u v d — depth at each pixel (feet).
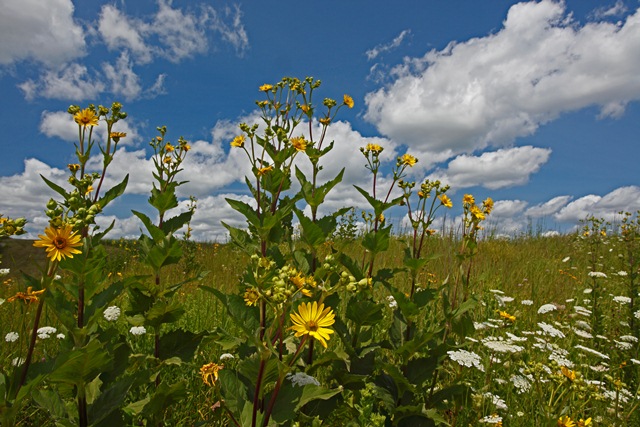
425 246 25.91
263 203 10.51
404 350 9.37
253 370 6.97
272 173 10.43
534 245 42.78
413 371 9.80
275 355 6.66
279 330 6.81
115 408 7.11
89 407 7.22
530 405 10.89
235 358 12.14
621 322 17.39
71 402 7.74
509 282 24.71
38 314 5.95
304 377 8.29
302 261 10.14
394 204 10.53
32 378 6.41
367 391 8.06
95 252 7.46
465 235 11.36
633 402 10.85
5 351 11.57
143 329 11.62
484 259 30.04
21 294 6.82
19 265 28.43
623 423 10.11
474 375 12.65
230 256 34.01
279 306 6.38
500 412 10.36
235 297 8.64
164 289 9.29
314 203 10.52
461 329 10.68
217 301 16.93
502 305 17.48
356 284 6.43
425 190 10.60
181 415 10.48
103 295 7.75
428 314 14.55
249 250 10.11
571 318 18.69
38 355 11.76
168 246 9.25
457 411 10.25
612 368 13.85
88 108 8.63
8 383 6.17
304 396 6.70
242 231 10.26
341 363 9.78
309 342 9.57
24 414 9.39
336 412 10.03
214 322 15.87
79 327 7.25
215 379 7.78
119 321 14.42
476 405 9.47
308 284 6.72
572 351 15.15
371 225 11.34
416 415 9.18
